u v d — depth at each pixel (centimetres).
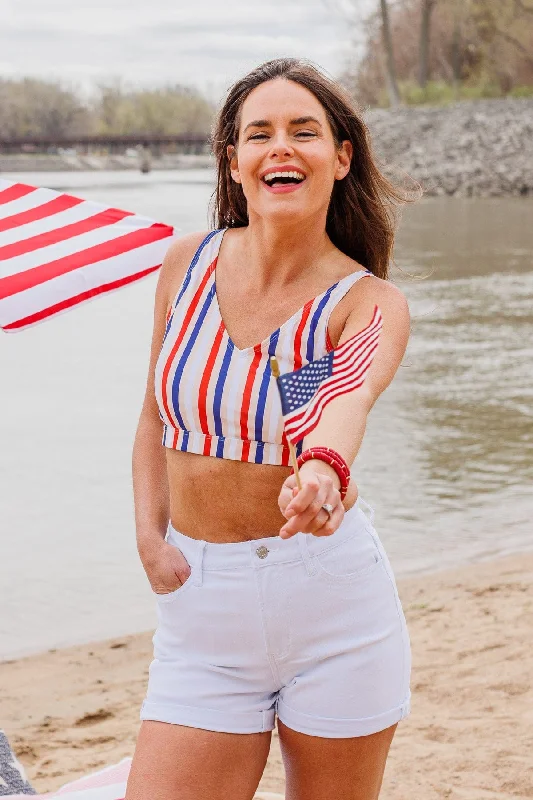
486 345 1535
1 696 552
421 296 2014
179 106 17200
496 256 2703
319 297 265
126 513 852
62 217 350
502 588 675
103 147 12531
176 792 265
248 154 267
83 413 1178
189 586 269
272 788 445
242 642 266
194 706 267
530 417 1130
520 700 507
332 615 264
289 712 270
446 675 540
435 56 7494
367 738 269
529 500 870
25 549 775
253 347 264
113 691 561
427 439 1048
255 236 271
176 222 3569
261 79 274
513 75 6794
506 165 5081
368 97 7356
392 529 810
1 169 11506
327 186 269
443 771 441
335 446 233
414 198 303
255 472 262
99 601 691
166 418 274
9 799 371
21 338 1644
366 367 245
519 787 425
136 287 2170
